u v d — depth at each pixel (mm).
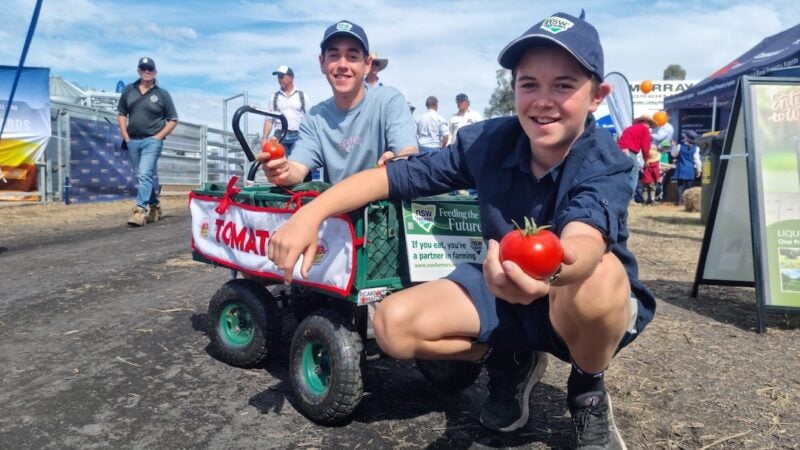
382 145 3221
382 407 2588
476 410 2586
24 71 10008
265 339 2861
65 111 11141
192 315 3924
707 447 2281
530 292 1335
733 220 4477
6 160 10117
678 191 14492
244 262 2844
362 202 2221
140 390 2707
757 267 3807
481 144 2203
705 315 4102
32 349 3227
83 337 3439
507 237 1379
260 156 2629
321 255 2432
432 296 2018
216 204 3051
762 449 2260
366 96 3205
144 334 3506
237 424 2395
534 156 2078
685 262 6094
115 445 2217
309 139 3287
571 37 1821
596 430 2154
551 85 1876
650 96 23547
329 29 3062
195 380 2826
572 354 2037
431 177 2281
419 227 2457
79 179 11531
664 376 2959
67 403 2564
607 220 1709
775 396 2727
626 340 2080
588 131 1997
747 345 3453
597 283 1725
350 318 2580
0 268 5332
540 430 2410
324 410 2328
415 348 1997
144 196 8531
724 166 4426
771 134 4027
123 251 6379
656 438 2346
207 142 16031
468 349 2113
